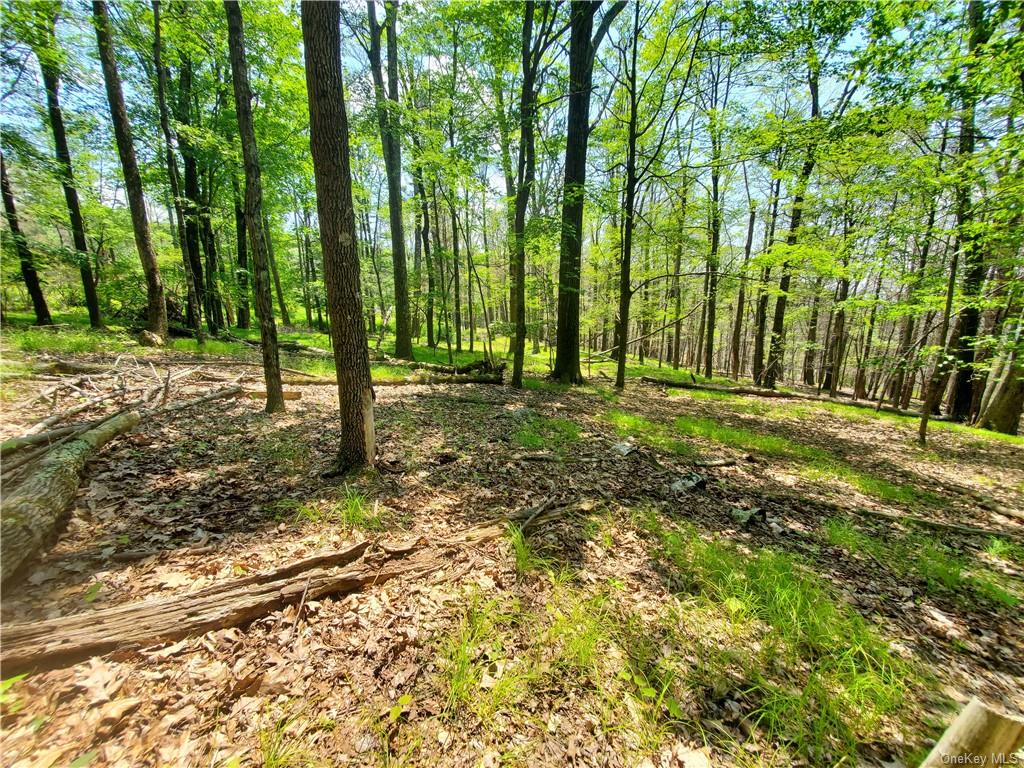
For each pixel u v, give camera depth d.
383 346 17.75
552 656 2.41
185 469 4.27
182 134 11.57
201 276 15.62
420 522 3.69
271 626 2.40
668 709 2.15
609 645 2.54
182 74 14.65
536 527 3.80
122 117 10.70
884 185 10.37
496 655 2.37
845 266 12.09
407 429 6.20
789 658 2.57
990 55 5.78
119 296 14.75
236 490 3.96
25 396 5.46
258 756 1.74
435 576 2.96
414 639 2.42
